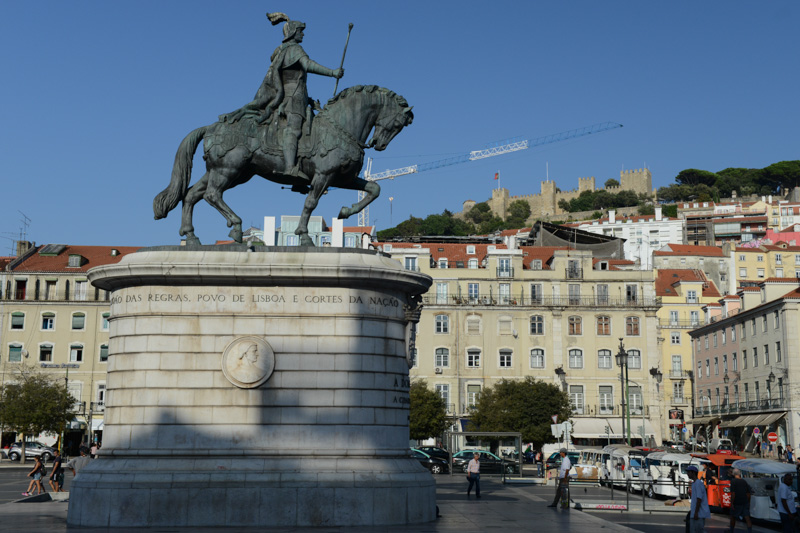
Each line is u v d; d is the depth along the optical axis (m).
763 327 57.09
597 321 62.75
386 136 16.97
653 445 60.12
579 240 80.31
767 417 54.88
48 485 29.61
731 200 161.25
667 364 77.62
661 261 97.44
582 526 16.30
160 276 15.20
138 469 14.56
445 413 56.69
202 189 16.44
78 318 60.41
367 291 15.60
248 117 16.31
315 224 57.19
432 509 15.88
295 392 15.05
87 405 59.41
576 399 61.78
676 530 18.08
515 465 39.16
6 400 51.72
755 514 21.17
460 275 63.22
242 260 15.43
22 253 65.25
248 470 14.59
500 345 62.16
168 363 15.03
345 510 14.55
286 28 16.61
